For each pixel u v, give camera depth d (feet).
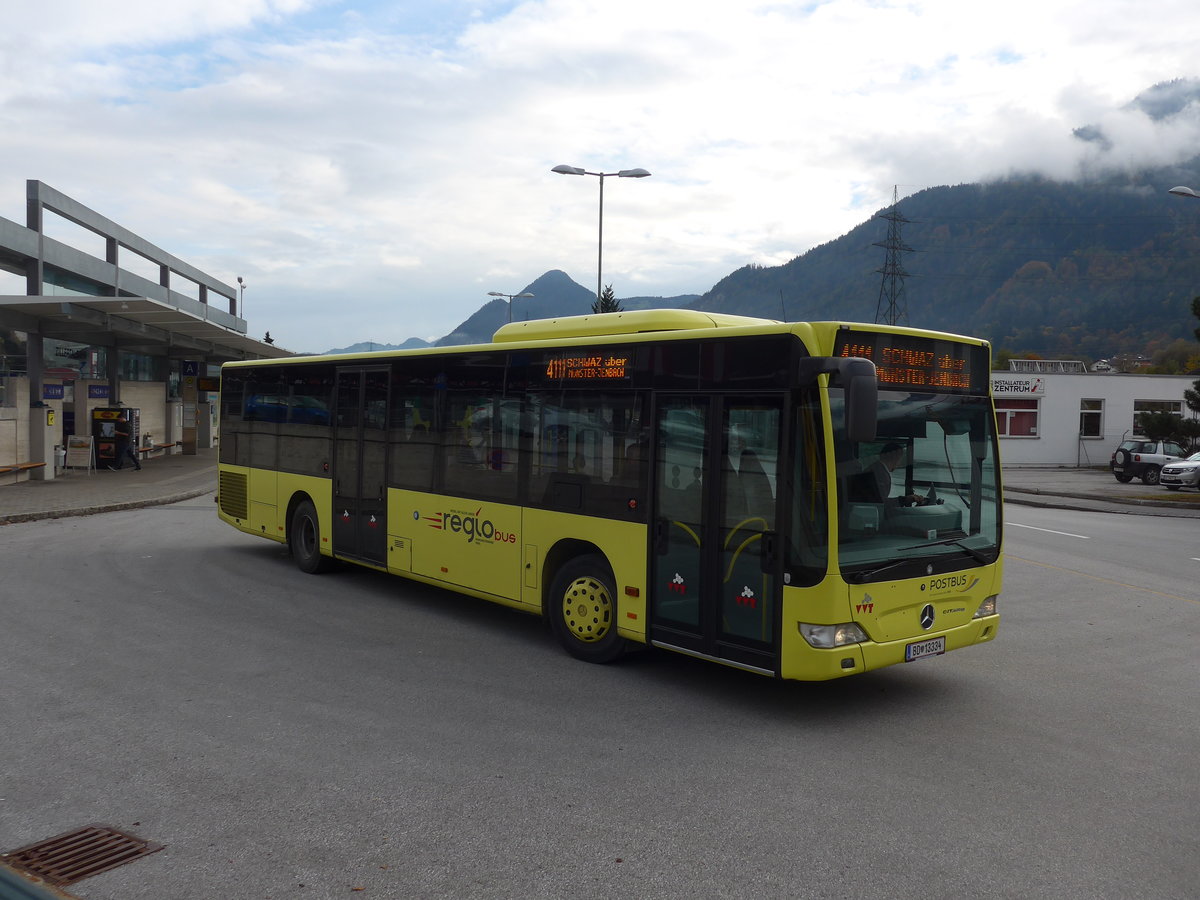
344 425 38.32
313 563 40.86
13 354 96.43
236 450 46.85
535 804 17.26
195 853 15.06
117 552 46.75
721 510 23.41
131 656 27.12
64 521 59.16
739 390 23.08
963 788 18.49
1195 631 33.30
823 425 21.59
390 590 38.06
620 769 19.17
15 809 16.65
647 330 27.68
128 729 20.92
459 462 32.01
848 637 21.89
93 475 91.04
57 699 23.02
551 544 28.27
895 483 23.11
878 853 15.53
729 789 18.20
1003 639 31.89
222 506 48.06
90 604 34.17
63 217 110.11
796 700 24.30
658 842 15.78
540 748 20.31
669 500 24.70
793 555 21.75
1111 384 152.15
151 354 123.85
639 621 25.49
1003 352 368.48
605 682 25.55
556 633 28.35
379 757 19.48
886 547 22.75
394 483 35.22
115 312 83.15
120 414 97.25
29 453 83.05
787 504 21.89
